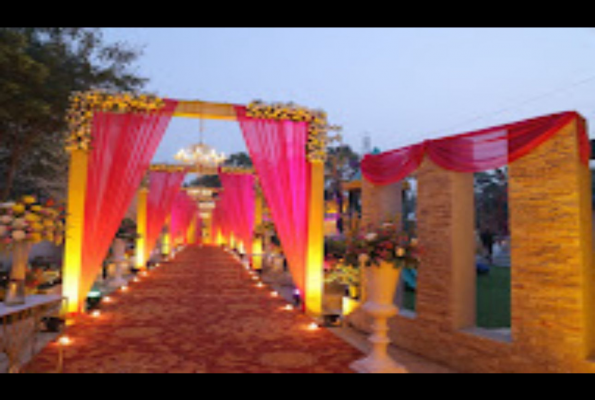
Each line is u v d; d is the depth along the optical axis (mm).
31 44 9297
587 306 3334
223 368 4059
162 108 6582
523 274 3670
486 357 3934
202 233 32281
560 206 3432
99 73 10250
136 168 6543
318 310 6898
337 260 7441
